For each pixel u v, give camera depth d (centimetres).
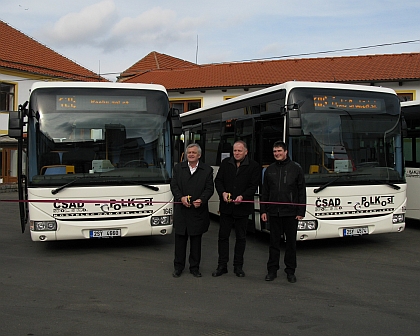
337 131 848
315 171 829
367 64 2556
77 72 3219
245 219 705
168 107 884
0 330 488
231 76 2762
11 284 667
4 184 2231
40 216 796
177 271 709
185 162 706
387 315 539
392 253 882
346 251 899
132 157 842
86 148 823
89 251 894
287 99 838
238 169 693
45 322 512
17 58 2894
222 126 1138
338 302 588
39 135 811
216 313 544
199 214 699
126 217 830
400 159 889
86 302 584
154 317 530
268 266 694
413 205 1110
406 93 2266
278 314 541
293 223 678
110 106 848
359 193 849
